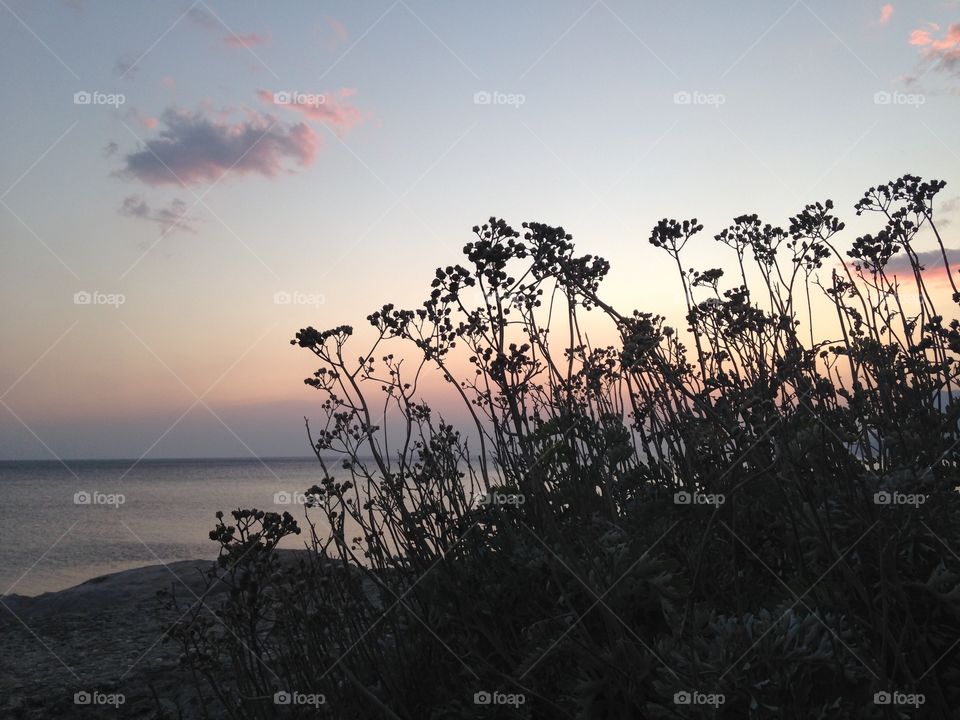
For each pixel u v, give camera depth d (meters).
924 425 3.27
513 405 3.36
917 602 3.05
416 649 4.07
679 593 3.26
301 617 3.84
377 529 4.08
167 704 5.21
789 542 3.39
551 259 3.47
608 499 4.02
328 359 3.63
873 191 4.56
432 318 3.58
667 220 4.19
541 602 3.77
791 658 2.77
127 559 22.67
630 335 3.78
